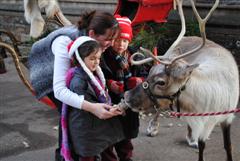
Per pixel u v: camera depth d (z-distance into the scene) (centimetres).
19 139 486
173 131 489
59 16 536
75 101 274
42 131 509
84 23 289
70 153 291
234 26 631
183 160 416
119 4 562
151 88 298
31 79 312
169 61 304
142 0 504
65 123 288
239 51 631
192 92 308
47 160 432
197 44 361
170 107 311
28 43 579
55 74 282
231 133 477
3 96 654
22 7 945
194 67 289
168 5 539
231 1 632
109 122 292
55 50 288
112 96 321
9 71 809
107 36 280
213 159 414
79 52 274
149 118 530
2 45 436
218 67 328
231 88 333
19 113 576
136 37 547
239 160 409
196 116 323
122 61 311
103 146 290
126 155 342
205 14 649
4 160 434
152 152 437
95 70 289
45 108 595
